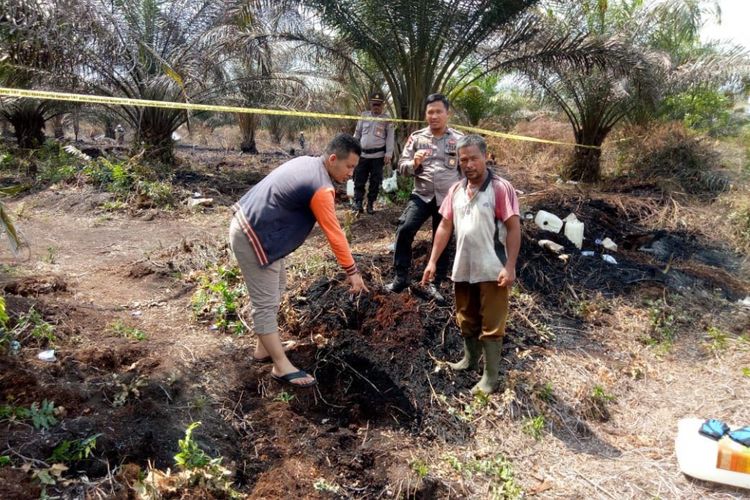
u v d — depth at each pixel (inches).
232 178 392.5
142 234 245.6
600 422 137.3
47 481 90.4
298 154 602.5
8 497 86.0
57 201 292.8
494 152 516.4
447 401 134.4
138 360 129.4
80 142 535.8
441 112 156.1
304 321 153.6
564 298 190.9
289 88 405.1
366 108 453.7
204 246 209.6
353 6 305.3
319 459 115.9
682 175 362.9
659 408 143.3
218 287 162.4
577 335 171.6
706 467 115.3
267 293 124.6
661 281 214.2
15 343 121.2
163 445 105.8
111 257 208.1
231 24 363.6
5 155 355.9
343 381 139.2
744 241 282.2
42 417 101.3
